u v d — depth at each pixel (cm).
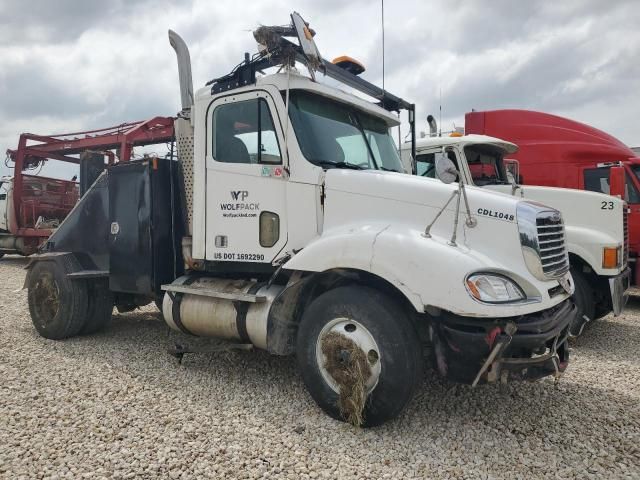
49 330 596
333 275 395
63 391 426
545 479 301
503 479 300
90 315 597
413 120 622
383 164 506
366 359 354
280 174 428
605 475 305
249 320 429
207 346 470
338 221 407
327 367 373
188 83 544
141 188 516
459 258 336
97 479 293
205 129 474
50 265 600
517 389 447
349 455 324
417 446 337
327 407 376
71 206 1791
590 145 819
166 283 516
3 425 362
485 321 328
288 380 459
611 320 766
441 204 374
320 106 459
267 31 412
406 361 341
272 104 432
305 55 416
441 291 329
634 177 819
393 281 344
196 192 480
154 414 382
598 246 636
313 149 429
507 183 729
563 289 391
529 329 334
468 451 332
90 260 595
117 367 492
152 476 297
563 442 347
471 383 339
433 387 446
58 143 1484
